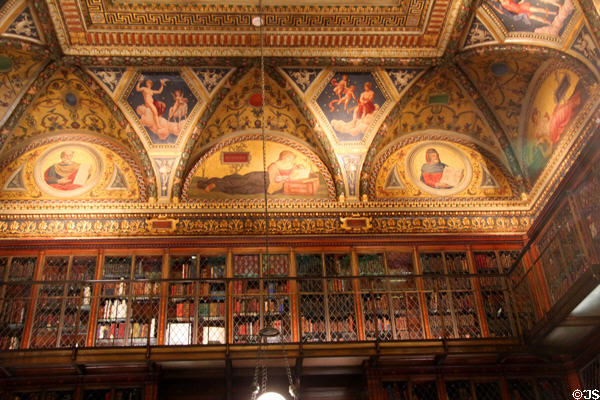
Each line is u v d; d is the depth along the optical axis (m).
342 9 10.34
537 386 10.46
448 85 11.48
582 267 8.93
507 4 9.57
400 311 10.83
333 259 11.32
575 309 8.52
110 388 9.94
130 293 10.23
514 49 10.26
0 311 10.16
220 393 10.54
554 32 9.65
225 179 11.81
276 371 10.36
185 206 11.39
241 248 11.17
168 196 11.46
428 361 10.49
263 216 11.45
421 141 12.27
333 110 11.68
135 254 10.95
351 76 11.31
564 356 10.45
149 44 10.59
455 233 11.54
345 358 10.09
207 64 10.92
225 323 10.09
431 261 11.38
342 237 11.35
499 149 12.07
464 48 10.78
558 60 9.97
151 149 11.63
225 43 10.70
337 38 10.73
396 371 10.45
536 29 9.79
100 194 11.41
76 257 10.87
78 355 9.42
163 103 11.40
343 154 11.93
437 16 10.37
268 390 10.65
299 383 9.87
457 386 10.52
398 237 11.43
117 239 10.98
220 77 11.17
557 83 10.59
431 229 11.55
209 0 10.08
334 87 11.44
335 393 10.85
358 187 11.80
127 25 10.32
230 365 9.89
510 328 10.69
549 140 11.00
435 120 12.05
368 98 11.59
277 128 11.96
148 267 10.99
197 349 9.65
